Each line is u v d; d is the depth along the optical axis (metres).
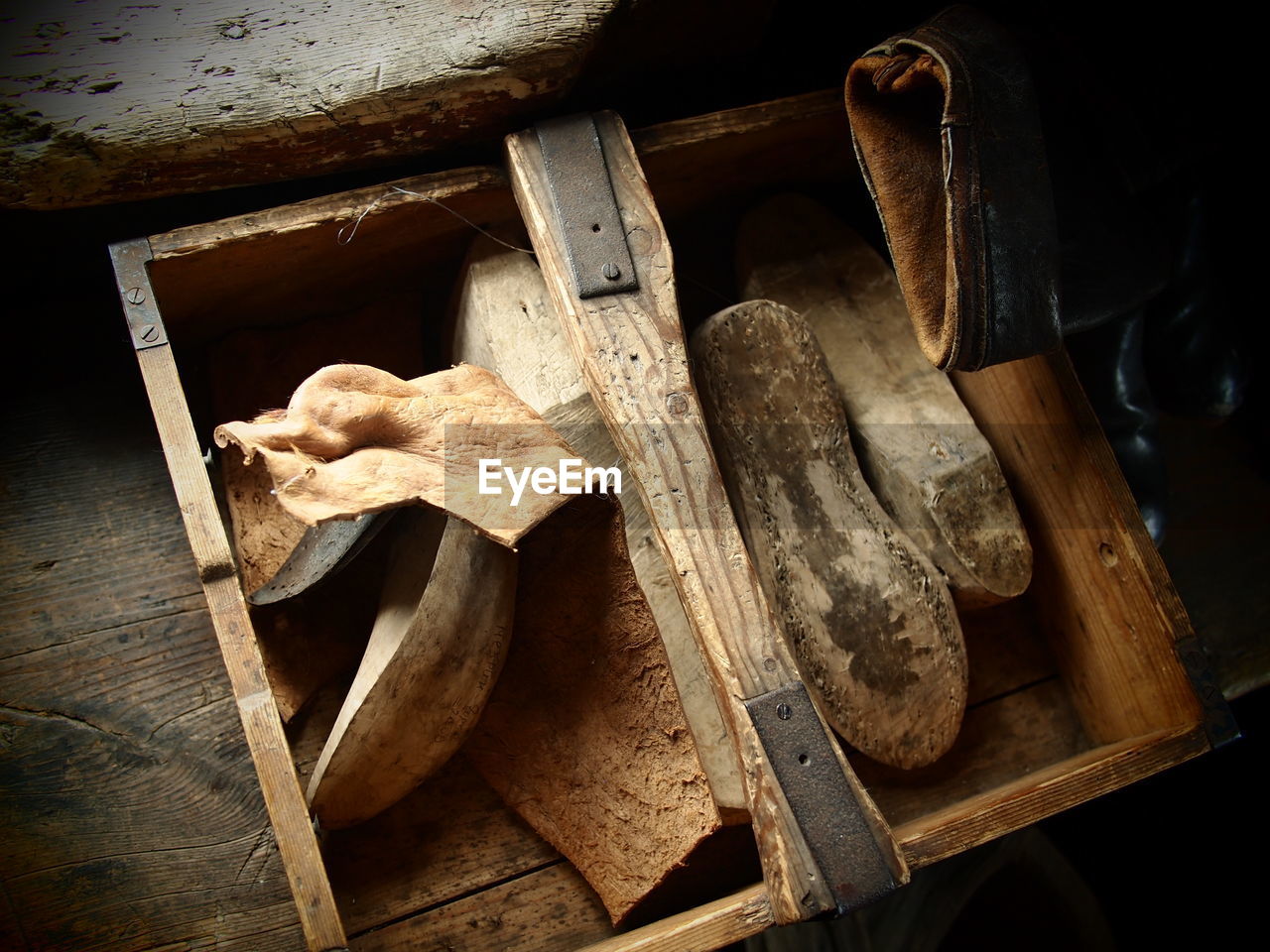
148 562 0.62
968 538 0.64
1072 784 0.61
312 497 0.48
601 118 0.62
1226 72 0.64
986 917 0.83
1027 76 0.54
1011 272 0.54
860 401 0.67
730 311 0.63
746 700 0.54
